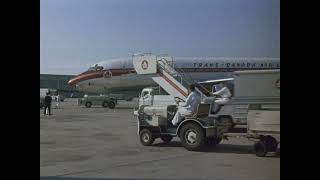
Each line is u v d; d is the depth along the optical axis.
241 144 14.09
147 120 13.55
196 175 8.38
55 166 9.50
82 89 46.34
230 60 43.47
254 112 11.09
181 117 12.77
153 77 22.92
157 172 8.75
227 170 8.92
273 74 16.20
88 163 9.98
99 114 35.25
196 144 12.23
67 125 22.66
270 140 10.97
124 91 46.25
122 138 15.95
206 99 15.78
